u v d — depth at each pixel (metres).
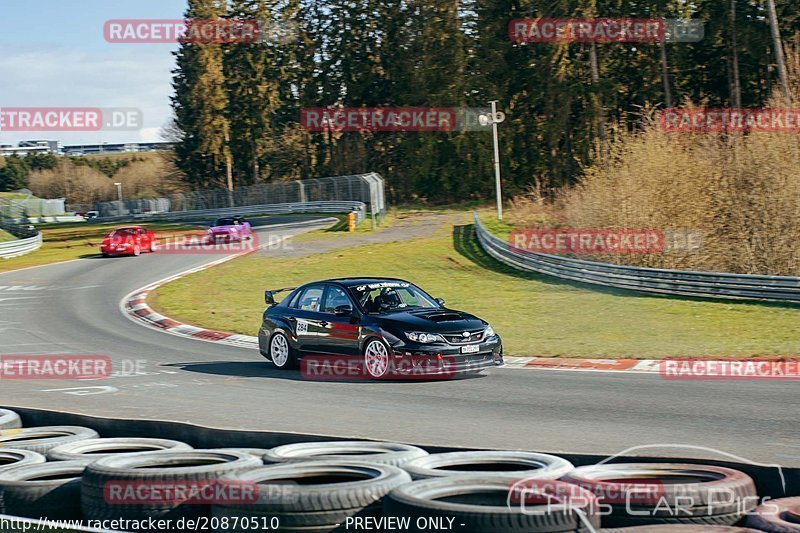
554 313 26.64
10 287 39.97
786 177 34.00
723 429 9.98
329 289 16.53
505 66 86.50
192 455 7.11
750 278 27.20
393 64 96.94
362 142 100.81
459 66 90.62
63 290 38.06
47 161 167.50
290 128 107.56
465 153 90.31
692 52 81.25
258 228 71.50
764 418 10.70
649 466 6.29
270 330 17.28
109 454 7.50
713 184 36.09
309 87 101.19
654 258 36.31
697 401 12.20
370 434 9.80
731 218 35.56
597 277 33.12
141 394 13.99
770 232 34.19
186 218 93.56
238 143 106.94
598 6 80.44
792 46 73.94
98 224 95.88
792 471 5.98
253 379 15.73
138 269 45.16
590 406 11.96
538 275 37.28
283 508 5.55
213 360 19.19
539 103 84.88
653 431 9.90
